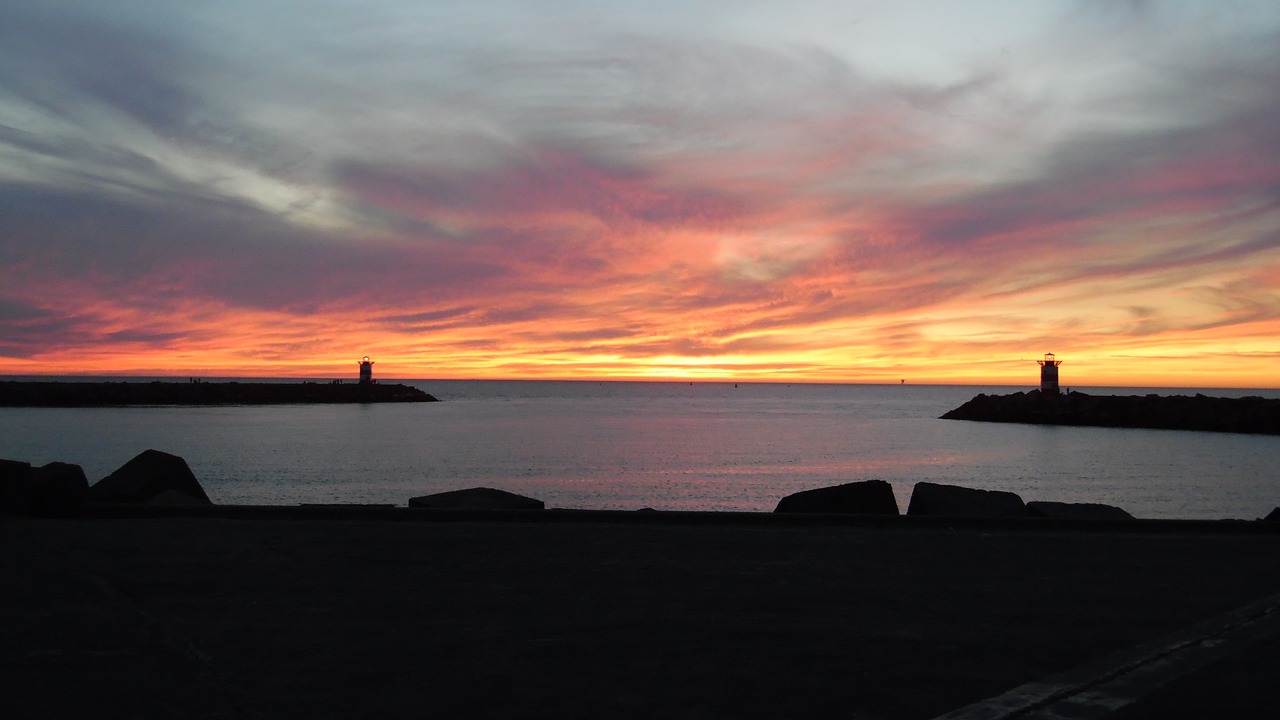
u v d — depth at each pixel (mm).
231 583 6535
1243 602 6254
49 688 4348
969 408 94500
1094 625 5648
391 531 8781
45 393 93438
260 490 29641
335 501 26672
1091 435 65250
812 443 56469
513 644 5121
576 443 53719
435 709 4129
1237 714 4219
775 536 8727
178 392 101562
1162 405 73938
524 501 10578
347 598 6133
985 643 5250
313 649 4992
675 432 67438
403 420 81188
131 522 9164
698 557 7660
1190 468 41188
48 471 9695
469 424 75625
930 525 9328
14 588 6324
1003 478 36594
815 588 6574
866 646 5168
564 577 6852
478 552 7770
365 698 4254
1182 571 7262
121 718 3984
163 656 4848
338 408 105500
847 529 9156
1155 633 5492
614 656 4926
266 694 4293
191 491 12062
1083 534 8984
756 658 4922
